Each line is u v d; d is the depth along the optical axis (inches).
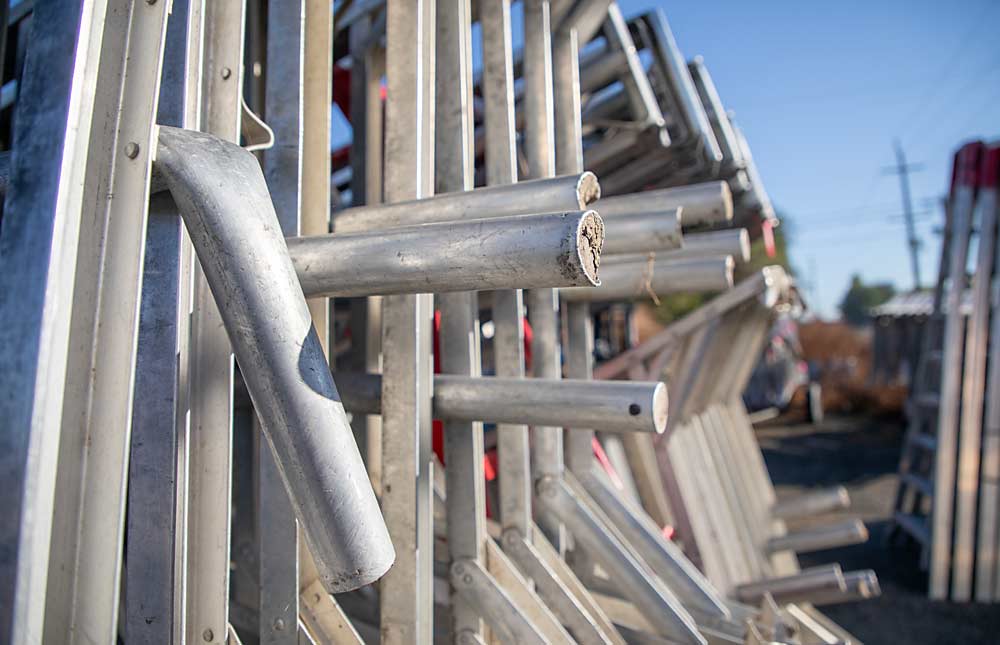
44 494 29.2
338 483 30.7
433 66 56.9
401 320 52.7
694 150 103.7
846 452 420.5
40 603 28.9
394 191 54.4
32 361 29.2
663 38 102.9
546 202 47.5
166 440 38.7
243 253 32.1
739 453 158.1
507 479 66.1
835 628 120.4
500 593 57.1
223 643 42.1
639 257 82.6
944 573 184.7
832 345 839.7
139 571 38.6
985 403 187.5
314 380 31.5
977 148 193.0
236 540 79.7
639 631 71.1
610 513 83.8
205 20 44.9
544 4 71.9
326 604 52.4
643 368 127.3
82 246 34.5
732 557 131.5
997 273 191.3
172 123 38.2
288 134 49.4
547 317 72.7
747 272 529.0
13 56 86.3
